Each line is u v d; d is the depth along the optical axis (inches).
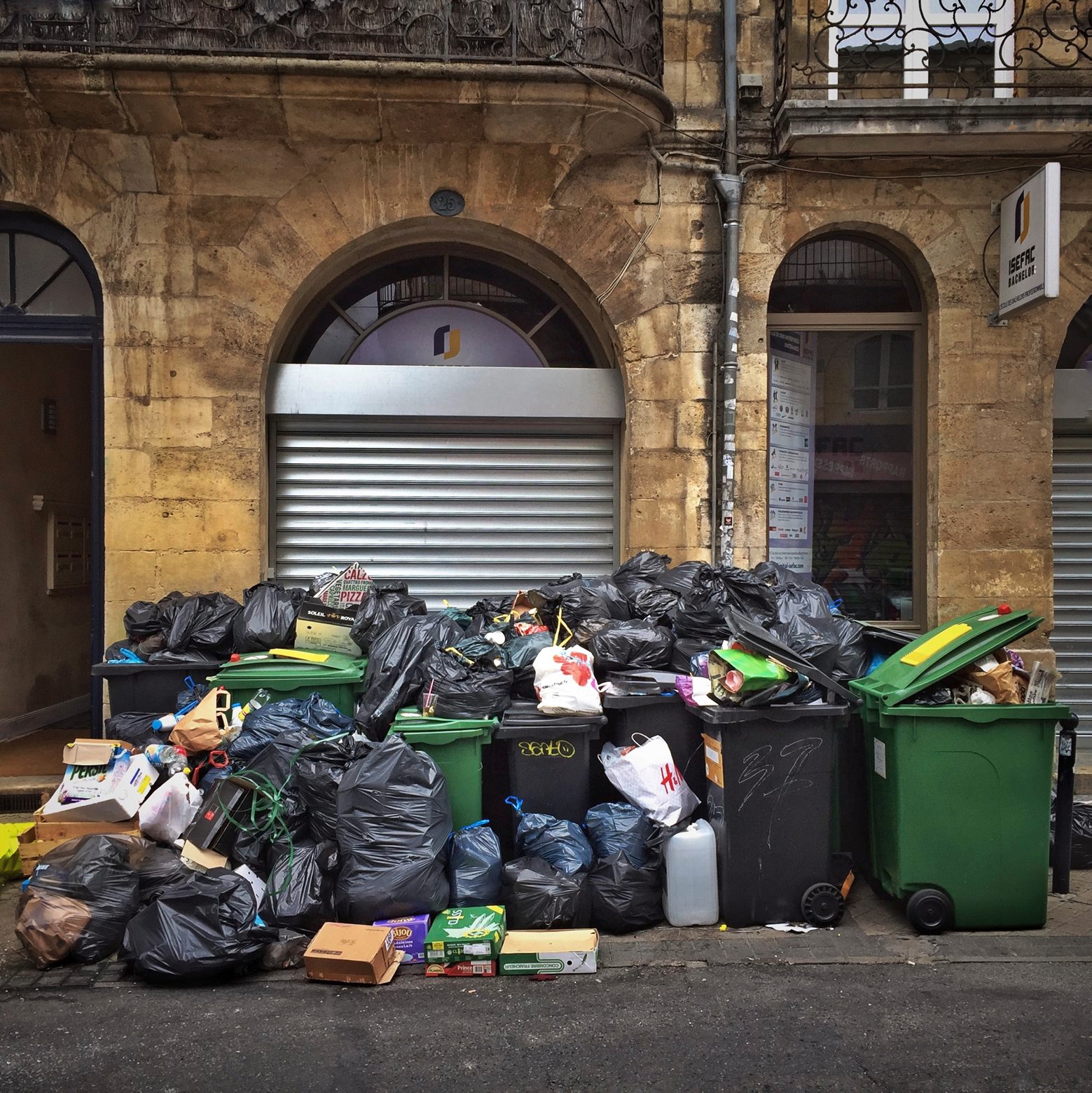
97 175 252.7
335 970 157.6
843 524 282.7
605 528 279.6
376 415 271.9
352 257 272.1
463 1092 126.8
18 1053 137.3
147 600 253.1
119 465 254.7
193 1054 136.6
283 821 180.1
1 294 263.9
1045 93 270.2
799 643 198.2
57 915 166.2
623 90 246.7
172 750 201.5
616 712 195.8
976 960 167.0
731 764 179.5
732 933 178.5
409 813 170.9
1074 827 216.1
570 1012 148.6
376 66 234.8
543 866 176.2
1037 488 268.4
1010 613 183.6
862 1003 150.9
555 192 263.6
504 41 243.8
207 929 160.1
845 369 283.3
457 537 276.7
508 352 286.7
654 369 266.4
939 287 267.9
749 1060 134.1
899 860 177.2
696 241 266.5
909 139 252.7
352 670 209.2
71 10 236.4
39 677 338.0
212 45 237.6
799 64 263.4
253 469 257.9
